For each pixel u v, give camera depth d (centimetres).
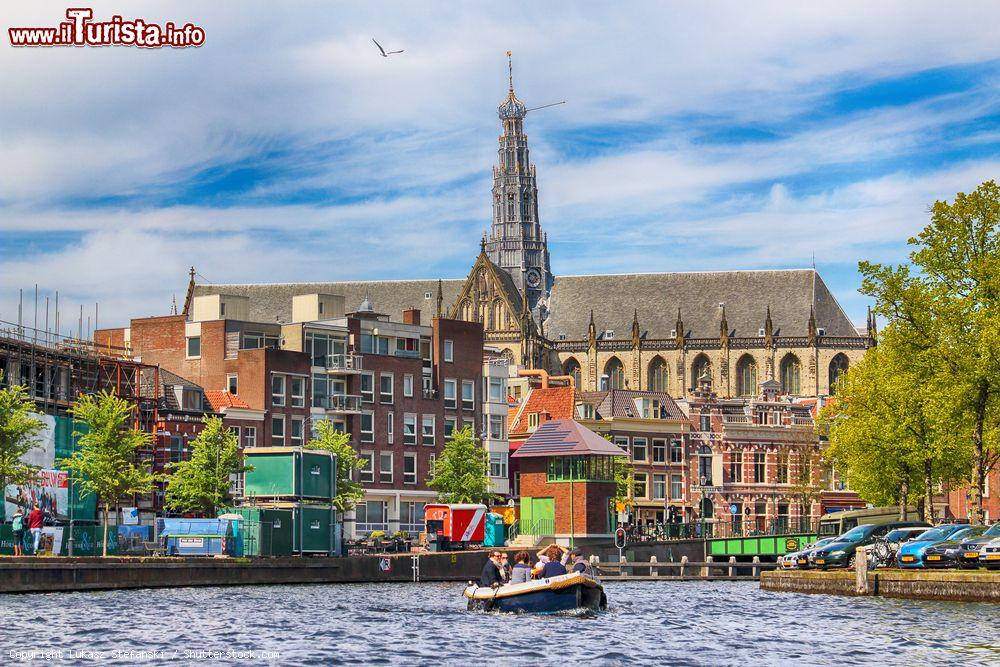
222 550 8719
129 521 10419
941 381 7806
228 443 9931
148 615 6059
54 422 9462
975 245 7969
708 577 10656
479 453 12094
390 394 12781
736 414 15562
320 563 9050
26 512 8331
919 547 7088
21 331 9988
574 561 6625
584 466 11600
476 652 5050
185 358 12494
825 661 4881
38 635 5259
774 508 15475
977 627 5675
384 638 5409
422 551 10425
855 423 10262
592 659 4912
